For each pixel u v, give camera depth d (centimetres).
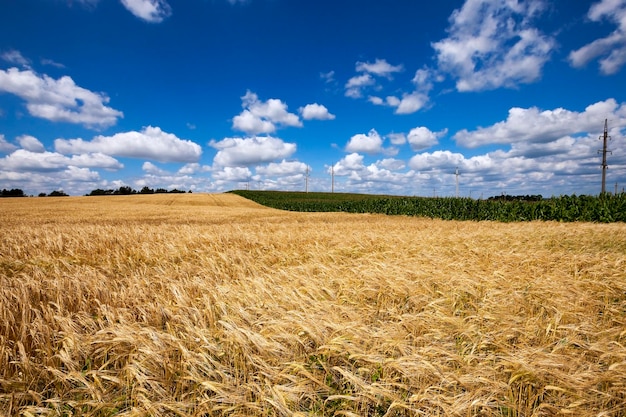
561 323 370
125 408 252
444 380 258
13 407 249
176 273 627
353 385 278
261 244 962
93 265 730
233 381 270
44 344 315
